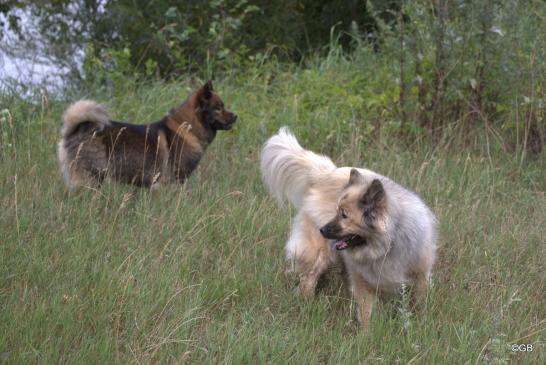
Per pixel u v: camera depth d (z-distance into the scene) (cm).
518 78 846
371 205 480
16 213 569
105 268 522
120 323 478
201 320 499
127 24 1051
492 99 897
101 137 675
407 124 884
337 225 490
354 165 802
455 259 605
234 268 561
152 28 1066
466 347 464
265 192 730
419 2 902
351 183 498
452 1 867
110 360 425
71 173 670
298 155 584
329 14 1273
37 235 568
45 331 443
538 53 837
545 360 466
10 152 756
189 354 448
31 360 413
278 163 592
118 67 1002
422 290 521
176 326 467
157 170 712
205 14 1088
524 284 575
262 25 1138
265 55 1060
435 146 862
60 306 464
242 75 1041
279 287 557
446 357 460
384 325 496
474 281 575
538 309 543
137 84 1005
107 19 1060
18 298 472
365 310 518
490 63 864
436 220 572
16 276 504
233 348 450
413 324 496
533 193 778
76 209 629
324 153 858
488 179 777
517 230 666
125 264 542
